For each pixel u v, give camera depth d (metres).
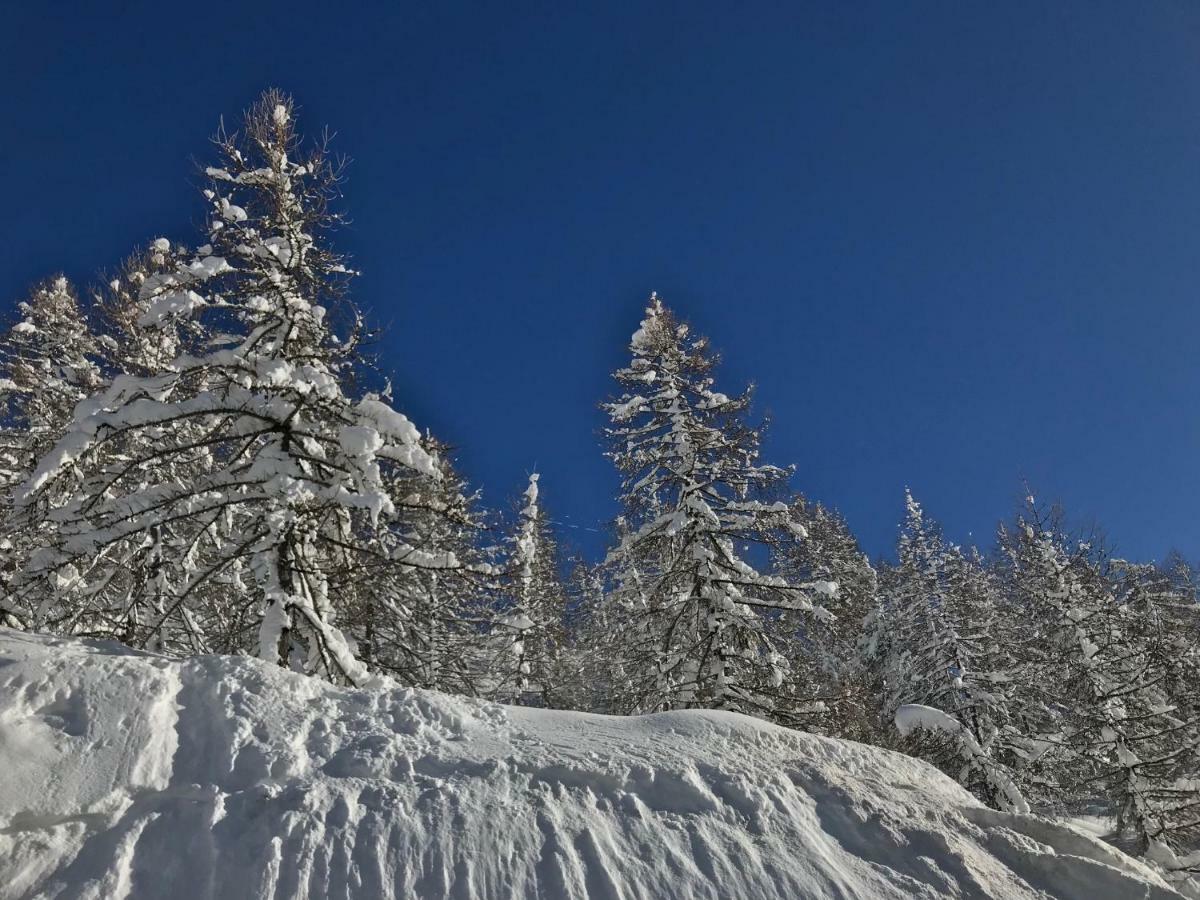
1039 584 22.92
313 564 10.33
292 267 11.06
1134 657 21.22
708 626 16.27
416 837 5.12
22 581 8.90
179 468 11.73
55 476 8.83
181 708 6.14
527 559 22.36
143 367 13.21
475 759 6.12
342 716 6.55
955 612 25.42
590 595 22.02
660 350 19.19
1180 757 20.16
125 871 4.68
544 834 5.29
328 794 5.41
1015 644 24.73
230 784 5.43
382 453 9.64
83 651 6.66
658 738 6.96
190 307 10.10
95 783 5.19
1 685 5.76
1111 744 19.88
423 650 15.50
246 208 11.43
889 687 27.47
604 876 5.00
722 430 17.53
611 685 21.34
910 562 28.73
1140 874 6.14
